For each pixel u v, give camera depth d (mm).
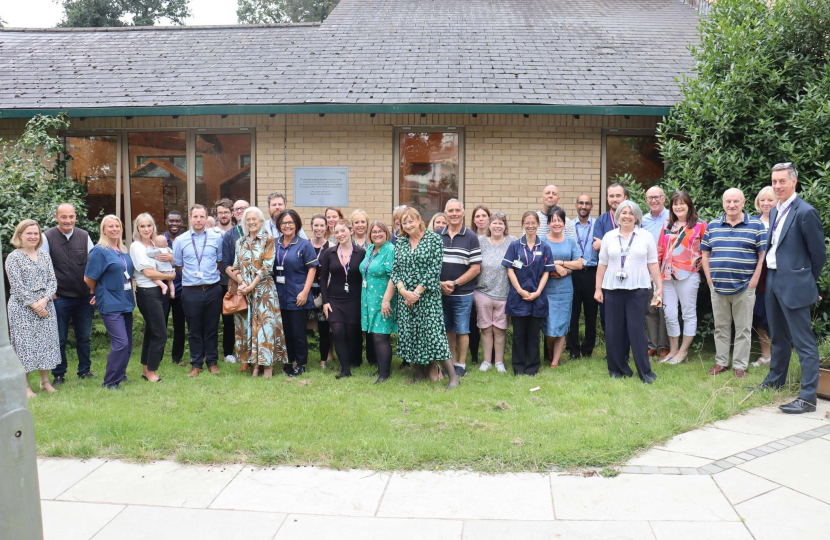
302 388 6254
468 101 8352
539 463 4227
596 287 6598
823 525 3428
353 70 9578
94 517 3621
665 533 3357
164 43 11367
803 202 5445
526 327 6781
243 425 5027
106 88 9297
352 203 9180
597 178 9094
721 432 4832
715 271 6406
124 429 4953
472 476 4086
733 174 7531
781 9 7723
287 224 6695
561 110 8305
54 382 6566
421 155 9172
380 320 6453
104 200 9695
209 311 6922
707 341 7871
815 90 7297
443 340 6164
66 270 6590
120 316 6352
